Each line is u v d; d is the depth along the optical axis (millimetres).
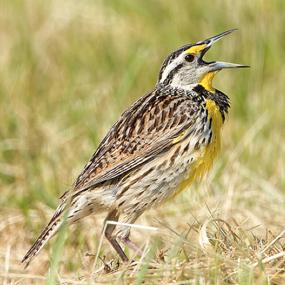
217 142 10812
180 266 9250
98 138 13859
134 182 10531
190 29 16609
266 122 14164
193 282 8906
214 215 11055
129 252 11266
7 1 17531
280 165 13125
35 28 17094
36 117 14664
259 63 15531
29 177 13273
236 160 13211
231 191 12148
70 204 10484
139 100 11117
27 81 15750
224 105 10961
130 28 17047
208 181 12523
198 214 11891
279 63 15703
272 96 14898
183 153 10531
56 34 17016
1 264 11328
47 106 15148
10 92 15453
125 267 9539
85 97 15352
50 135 14188
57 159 13570
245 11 16266
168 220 11875
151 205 10633
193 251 9703
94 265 9711
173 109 10672
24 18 17219
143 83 15664
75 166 13180
